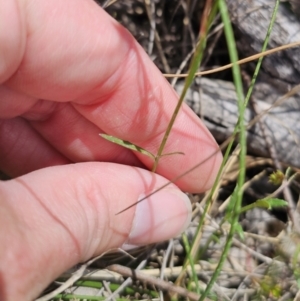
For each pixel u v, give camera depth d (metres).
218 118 0.12
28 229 0.08
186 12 0.12
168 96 0.10
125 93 0.10
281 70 0.12
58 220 0.08
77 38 0.09
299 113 0.11
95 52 0.09
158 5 0.12
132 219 0.10
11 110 0.10
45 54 0.09
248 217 0.12
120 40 0.09
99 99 0.10
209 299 0.10
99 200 0.09
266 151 0.12
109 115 0.10
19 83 0.09
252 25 0.12
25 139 0.11
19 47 0.08
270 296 0.10
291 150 0.11
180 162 0.10
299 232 0.10
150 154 0.09
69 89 0.10
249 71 0.12
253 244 0.12
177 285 0.10
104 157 0.11
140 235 0.10
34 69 0.09
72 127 0.11
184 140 0.10
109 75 0.10
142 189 0.10
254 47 0.12
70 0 0.09
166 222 0.10
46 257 0.08
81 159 0.11
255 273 0.11
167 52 0.13
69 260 0.09
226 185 0.12
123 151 0.11
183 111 0.10
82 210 0.09
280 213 0.12
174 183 0.11
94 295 0.10
